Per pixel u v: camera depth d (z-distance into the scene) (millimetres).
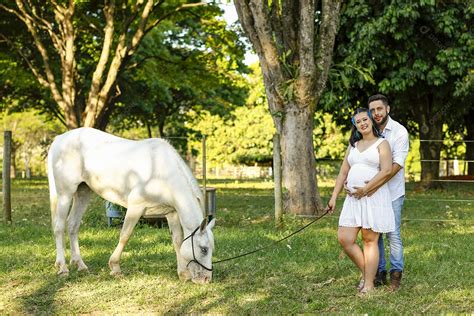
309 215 11078
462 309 5207
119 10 19359
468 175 23375
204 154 10750
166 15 17734
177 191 6309
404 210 13664
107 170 6602
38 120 46938
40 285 6168
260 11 11055
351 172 5660
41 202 16219
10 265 7180
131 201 6449
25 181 33312
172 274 6660
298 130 11438
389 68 17250
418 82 18141
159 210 6516
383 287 5930
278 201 10234
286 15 11711
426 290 5852
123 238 6543
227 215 12188
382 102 5777
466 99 18562
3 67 19828
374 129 5652
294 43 11688
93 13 20828
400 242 5879
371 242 5664
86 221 10977
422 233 9711
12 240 9000
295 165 11461
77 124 17531
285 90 11273
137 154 6512
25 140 48500
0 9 19547
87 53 23031
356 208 5621
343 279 6320
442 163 36875
